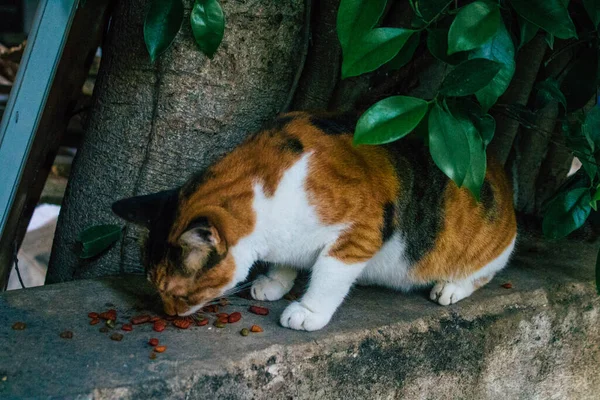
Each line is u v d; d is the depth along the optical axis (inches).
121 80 58.2
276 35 57.8
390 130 49.1
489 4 49.4
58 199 85.7
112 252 59.9
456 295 56.9
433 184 55.6
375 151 54.4
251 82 58.1
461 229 56.4
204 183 53.2
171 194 54.0
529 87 63.8
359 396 54.4
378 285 58.6
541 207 68.9
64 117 62.4
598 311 60.8
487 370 57.9
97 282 57.1
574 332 60.4
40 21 56.3
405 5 59.6
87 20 60.2
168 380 49.8
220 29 54.9
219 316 54.2
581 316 60.3
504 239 57.7
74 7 56.7
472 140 51.2
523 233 65.9
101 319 53.6
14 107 57.2
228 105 58.1
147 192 59.2
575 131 57.6
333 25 59.2
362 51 49.2
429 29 51.9
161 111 57.8
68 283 56.8
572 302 59.9
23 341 51.5
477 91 50.7
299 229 53.3
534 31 53.0
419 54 59.0
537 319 58.8
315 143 53.5
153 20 54.5
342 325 54.2
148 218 53.2
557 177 68.6
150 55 54.8
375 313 55.6
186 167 58.7
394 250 56.0
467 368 57.2
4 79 64.2
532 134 66.9
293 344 52.5
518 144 67.4
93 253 58.8
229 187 52.9
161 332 52.8
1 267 62.3
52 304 54.6
